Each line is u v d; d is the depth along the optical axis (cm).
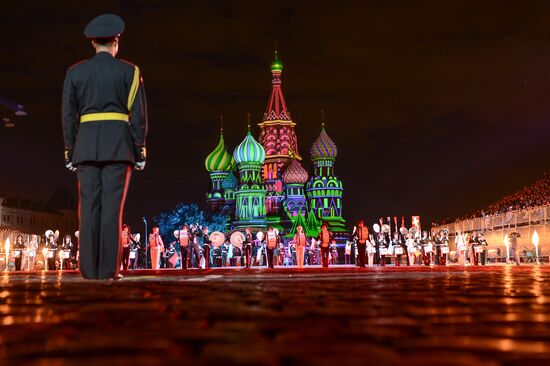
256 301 511
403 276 1078
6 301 520
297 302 500
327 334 325
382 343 298
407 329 344
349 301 509
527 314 412
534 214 4331
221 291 640
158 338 314
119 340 308
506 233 4753
